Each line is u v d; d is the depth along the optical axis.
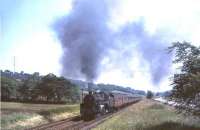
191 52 25.91
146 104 82.56
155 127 26.22
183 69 25.88
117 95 60.19
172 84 25.83
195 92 23.91
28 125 31.66
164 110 52.88
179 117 33.25
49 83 130.75
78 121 36.19
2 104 91.25
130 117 38.53
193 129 24.48
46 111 41.50
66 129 27.39
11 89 126.25
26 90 131.50
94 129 26.67
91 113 39.44
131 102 90.12
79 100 135.38
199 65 25.36
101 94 46.34
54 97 131.12
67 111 49.53
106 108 47.41
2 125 28.72
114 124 29.80
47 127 28.98
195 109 25.02
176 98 25.67
